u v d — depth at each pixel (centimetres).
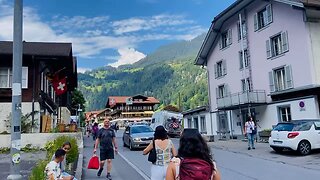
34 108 2244
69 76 3491
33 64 2291
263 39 2927
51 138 1950
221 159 1553
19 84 799
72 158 1102
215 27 3544
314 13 2491
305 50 2461
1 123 2138
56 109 3431
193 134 352
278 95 2684
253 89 3030
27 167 1237
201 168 329
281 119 2680
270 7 2827
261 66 2942
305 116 2380
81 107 5900
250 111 2986
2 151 1812
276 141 1686
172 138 3556
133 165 1407
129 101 8931
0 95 2211
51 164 671
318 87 2255
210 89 3775
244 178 1062
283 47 2684
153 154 631
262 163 1394
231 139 2973
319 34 2488
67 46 2550
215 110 3650
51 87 3088
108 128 1105
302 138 1605
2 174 1099
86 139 3353
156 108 10000
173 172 357
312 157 1518
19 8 811
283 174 1126
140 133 2145
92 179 1073
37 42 2653
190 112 4109
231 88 3381
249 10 3125
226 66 3472
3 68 2269
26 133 1933
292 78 2581
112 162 1507
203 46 3747
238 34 3278
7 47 2405
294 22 2570
